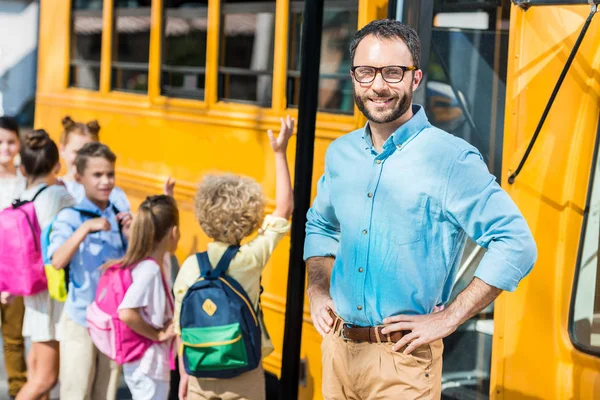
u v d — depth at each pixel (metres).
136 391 4.08
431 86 3.63
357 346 2.77
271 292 4.47
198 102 4.91
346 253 2.77
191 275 3.67
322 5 3.55
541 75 3.14
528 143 3.16
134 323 3.99
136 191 5.48
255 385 3.67
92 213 4.52
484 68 3.51
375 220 2.69
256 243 3.72
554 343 3.10
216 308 3.51
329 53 4.09
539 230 3.13
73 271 4.46
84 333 4.41
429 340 2.58
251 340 3.54
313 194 4.17
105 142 5.75
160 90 5.25
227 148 4.71
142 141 5.40
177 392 5.08
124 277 4.05
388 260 2.67
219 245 3.71
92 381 4.46
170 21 5.12
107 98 5.70
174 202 4.18
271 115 4.41
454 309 2.57
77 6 6.03
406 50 2.62
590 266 3.04
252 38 4.55
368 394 2.77
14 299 5.29
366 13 3.84
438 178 2.59
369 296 2.72
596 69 3.02
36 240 4.66
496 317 3.22
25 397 4.79
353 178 2.75
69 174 5.38
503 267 2.51
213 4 4.74
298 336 3.63
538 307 3.14
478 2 3.49
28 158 4.81
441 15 3.61
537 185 3.14
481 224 2.55
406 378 2.68
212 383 3.65
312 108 3.56
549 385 3.10
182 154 5.06
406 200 2.63
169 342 4.15
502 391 3.21
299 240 3.60
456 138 2.63
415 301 2.67
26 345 6.22
